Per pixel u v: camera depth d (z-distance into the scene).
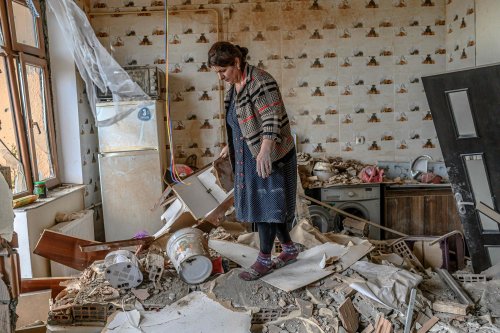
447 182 4.70
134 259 2.71
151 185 4.44
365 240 3.11
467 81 2.84
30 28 3.99
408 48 4.91
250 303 2.41
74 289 2.67
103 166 4.39
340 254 2.87
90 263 3.16
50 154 4.27
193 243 2.63
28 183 3.67
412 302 2.32
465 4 4.46
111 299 2.48
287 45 4.89
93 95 4.44
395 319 2.28
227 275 2.65
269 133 2.20
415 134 5.02
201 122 4.96
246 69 2.29
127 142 4.44
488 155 3.01
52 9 4.17
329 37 4.89
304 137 5.02
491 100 2.82
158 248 3.06
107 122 4.39
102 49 4.34
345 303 2.35
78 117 4.40
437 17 4.87
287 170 2.43
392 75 4.94
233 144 2.51
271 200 2.38
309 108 4.98
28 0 3.84
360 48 4.91
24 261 3.22
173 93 4.91
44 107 4.20
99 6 4.80
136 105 4.38
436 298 2.50
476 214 3.21
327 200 4.57
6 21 3.50
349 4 4.84
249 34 4.86
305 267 2.71
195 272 2.58
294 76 4.93
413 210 4.70
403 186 4.68
